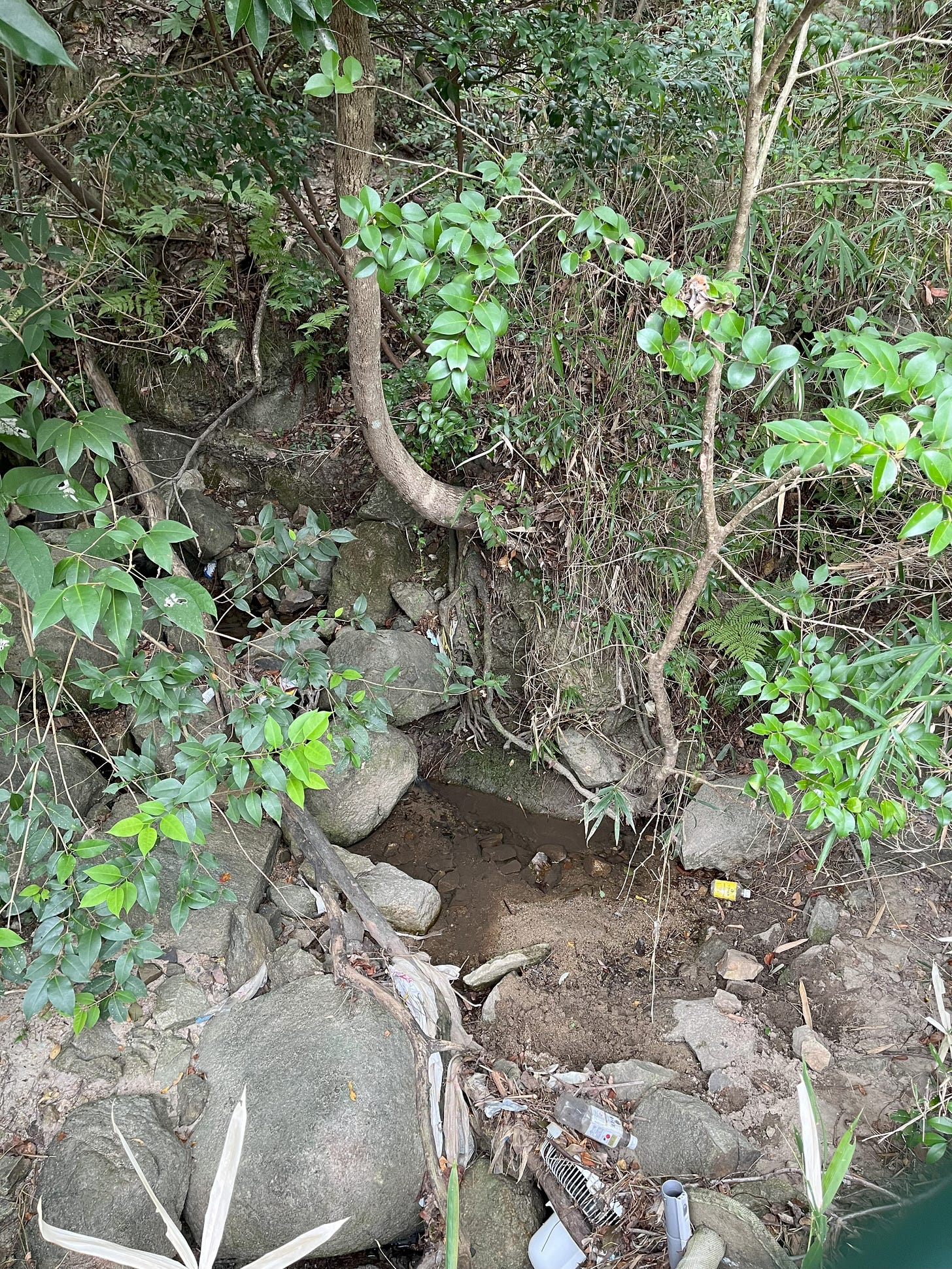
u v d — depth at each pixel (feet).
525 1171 6.54
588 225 4.87
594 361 9.49
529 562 9.92
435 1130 6.64
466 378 4.57
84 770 8.50
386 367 11.16
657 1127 6.63
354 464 11.66
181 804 5.69
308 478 11.64
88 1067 6.69
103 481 4.78
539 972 8.24
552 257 9.32
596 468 9.50
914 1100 6.55
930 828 8.39
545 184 9.07
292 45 9.06
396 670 8.26
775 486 5.99
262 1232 6.00
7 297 8.72
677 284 4.75
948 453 3.66
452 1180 3.67
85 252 10.26
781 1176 6.27
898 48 8.82
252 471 11.66
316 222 9.95
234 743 5.85
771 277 8.54
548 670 9.98
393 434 8.75
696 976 8.11
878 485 3.80
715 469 8.93
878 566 7.84
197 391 11.40
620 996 7.94
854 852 8.78
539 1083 7.13
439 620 10.73
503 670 10.53
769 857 9.00
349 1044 6.75
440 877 9.37
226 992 7.39
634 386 9.27
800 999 7.61
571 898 9.07
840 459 3.81
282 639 8.08
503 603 10.43
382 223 4.62
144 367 11.21
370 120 6.32
